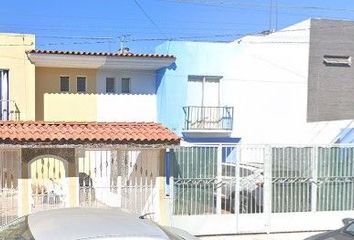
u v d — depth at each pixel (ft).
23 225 12.75
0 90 58.54
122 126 35.12
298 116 71.72
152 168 33.86
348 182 37.73
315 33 73.31
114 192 33.06
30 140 30.35
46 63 59.52
